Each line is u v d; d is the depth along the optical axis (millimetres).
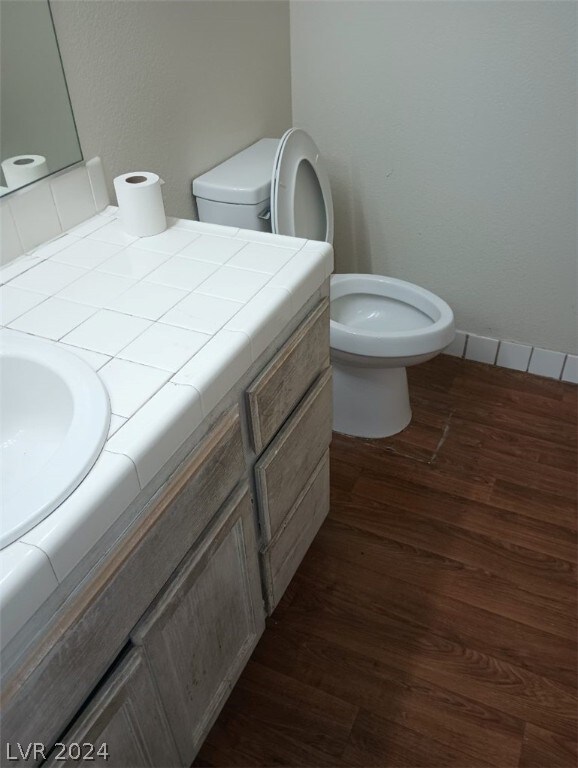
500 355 2221
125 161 1370
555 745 1216
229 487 969
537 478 1787
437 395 2117
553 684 1311
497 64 1717
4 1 1002
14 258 1124
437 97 1834
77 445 722
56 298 1009
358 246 2232
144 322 946
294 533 1335
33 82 1084
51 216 1177
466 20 1687
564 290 1997
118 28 1251
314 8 1841
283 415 1117
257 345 947
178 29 1414
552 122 1740
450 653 1375
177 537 851
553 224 1896
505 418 2010
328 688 1321
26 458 876
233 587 1078
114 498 702
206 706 1080
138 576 779
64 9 1119
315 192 1819
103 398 787
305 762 1206
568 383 2152
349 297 1952
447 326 1679
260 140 1874
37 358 857
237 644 1161
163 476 812
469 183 1936
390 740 1232
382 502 1729
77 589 694
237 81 1694
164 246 1163
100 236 1204
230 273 1070
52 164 1161
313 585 1525
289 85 1998
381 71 1861
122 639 781
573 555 1572
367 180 2082
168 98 1444
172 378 833
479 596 1488
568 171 1794
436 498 1736
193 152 1584
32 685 639
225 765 1206
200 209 1631
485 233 2004
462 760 1199
